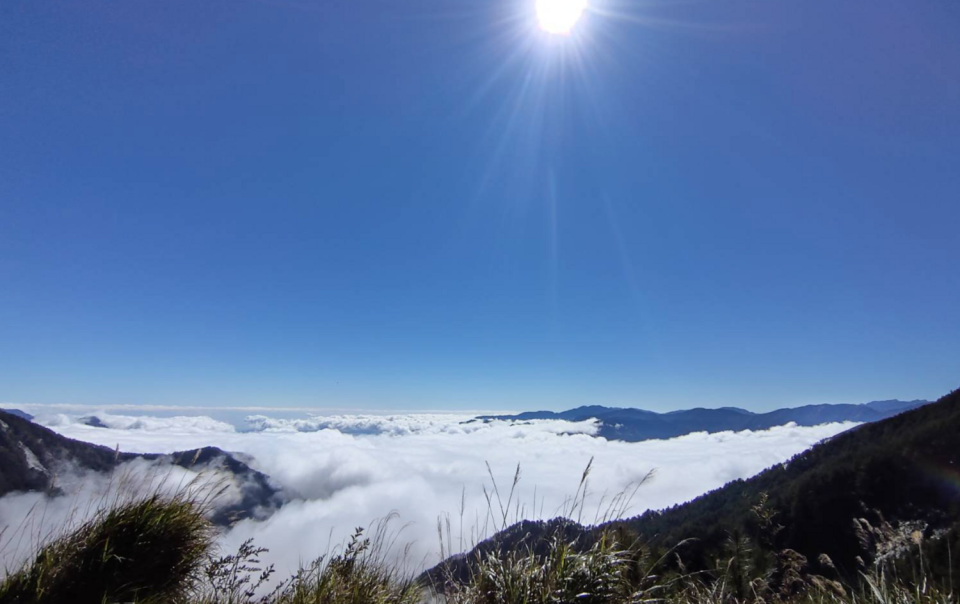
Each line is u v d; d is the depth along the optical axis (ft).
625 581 11.91
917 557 11.52
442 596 12.09
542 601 10.97
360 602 11.55
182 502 13.80
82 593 11.30
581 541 12.33
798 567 14.03
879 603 11.06
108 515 12.72
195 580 12.94
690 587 13.10
